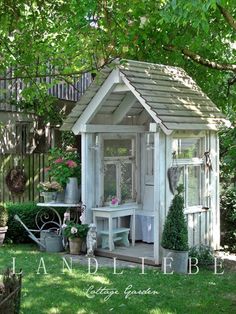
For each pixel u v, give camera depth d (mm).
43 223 12156
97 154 11195
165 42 12820
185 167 10461
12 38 8602
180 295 7875
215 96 15805
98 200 11227
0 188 14062
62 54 9086
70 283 8320
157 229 9852
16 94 15242
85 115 10867
